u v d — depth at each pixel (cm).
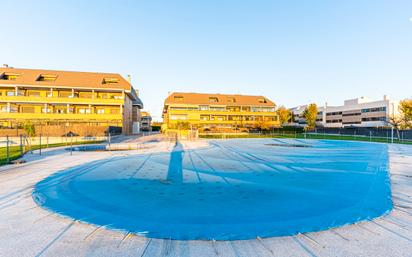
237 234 347
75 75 3644
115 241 321
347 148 1973
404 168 970
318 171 909
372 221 399
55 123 3225
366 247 306
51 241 319
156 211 454
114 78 3806
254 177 790
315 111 6016
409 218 412
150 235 343
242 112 5200
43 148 1648
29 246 304
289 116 6962
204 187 652
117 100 3494
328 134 4734
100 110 3606
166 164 1052
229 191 611
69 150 1566
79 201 512
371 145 2316
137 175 809
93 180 723
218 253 290
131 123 4528
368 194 579
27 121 3152
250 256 282
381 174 845
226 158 1281
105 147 1778
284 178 778
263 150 1766
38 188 604
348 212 447
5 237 330
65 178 729
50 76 3509
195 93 5488
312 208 474
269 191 609
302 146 2170
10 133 2478
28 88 3334
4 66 3734
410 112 3784
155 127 7312
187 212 449
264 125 4831
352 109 5616
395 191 603
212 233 352
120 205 489
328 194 581
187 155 1402
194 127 4616
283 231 358
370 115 5078
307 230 362
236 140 3041
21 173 791
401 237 336
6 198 516
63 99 3288
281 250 297
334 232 354
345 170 927
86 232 350
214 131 4744
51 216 417
